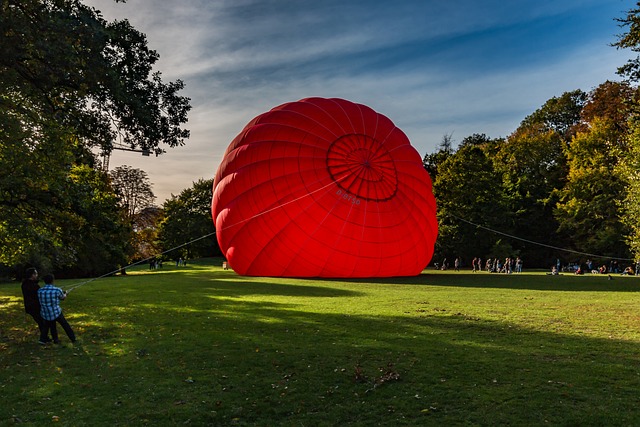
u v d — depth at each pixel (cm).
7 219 1717
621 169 2961
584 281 2888
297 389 719
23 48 1117
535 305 1614
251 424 597
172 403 671
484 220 5428
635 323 1232
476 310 1488
